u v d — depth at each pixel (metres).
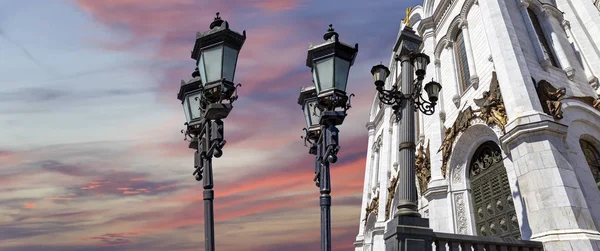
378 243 33.19
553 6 21.34
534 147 15.06
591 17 21.50
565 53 19.92
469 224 20.67
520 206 16.20
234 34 8.02
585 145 17.77
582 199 14.21
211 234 7.32
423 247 10.62
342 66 9.37
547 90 16.59
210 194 7.62
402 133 11.70
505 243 13.09
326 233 8.75
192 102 9.58
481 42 21.56
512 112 16.33
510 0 19.69
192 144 9.48
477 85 21.25
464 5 23.56
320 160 9.91
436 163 23.53
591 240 13.02
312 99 11.73
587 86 19.55
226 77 7.86
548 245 13.53
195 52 8.45
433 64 26.66
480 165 21.06
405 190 11.24
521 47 17.91
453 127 22.14
